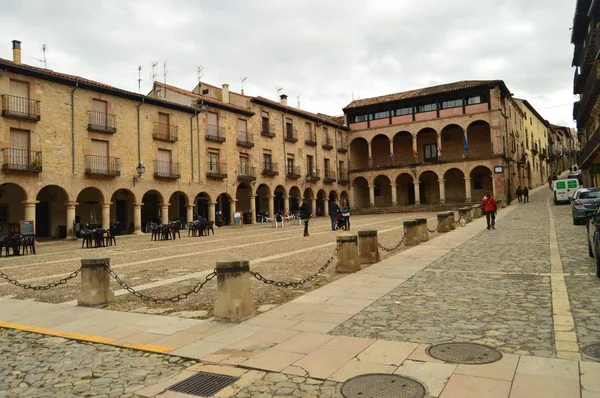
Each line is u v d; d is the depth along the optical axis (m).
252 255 14.80
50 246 23.08
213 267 12.34
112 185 29.72
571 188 34.66
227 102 41.50
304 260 12.93
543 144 76.56
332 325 6.14
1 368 5.14
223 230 32.34
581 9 25.41
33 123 25.84
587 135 38.84
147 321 6.84
